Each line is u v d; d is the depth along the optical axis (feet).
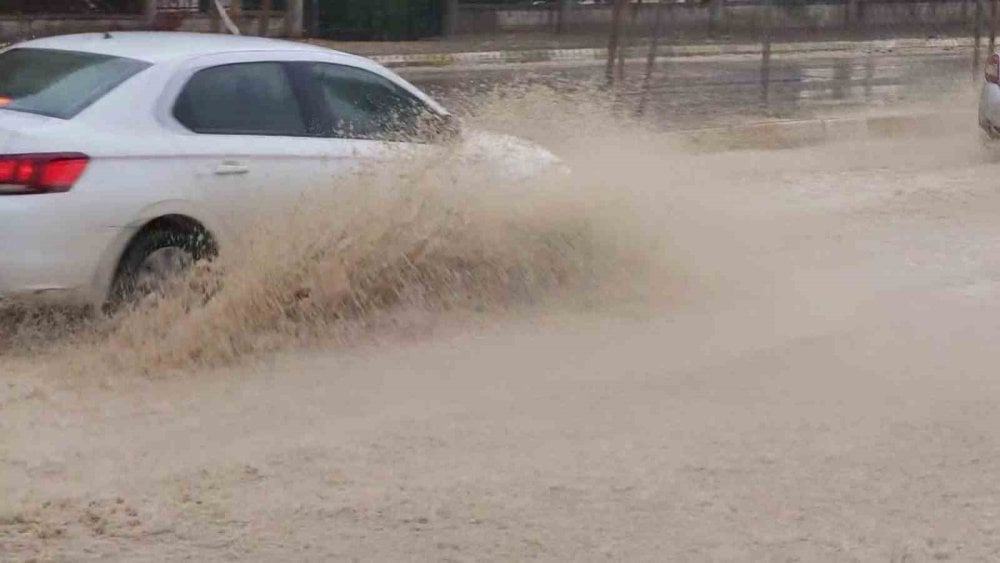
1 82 26.58
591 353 24.99
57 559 16.06
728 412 21.79
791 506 18.04
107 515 17.35
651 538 16.97
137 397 22.18
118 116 24.85
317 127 27.32
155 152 24.86
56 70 26.23
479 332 26.20
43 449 19.74
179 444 20.10
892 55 105.19
